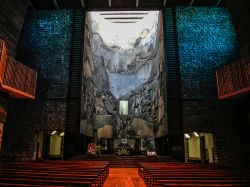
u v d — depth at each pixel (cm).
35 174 526
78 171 618
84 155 1602
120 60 2959
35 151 1561
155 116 2328
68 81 1669
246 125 1533
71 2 1783
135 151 2514
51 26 1797
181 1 1772
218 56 1677
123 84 2875
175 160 1493
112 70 2919
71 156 1541
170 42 1717
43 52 1733
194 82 1627
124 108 2777
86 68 1906
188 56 1683
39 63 1706
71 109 1616
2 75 974
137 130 2617
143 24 2900
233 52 1683
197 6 1806
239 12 1164
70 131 1579
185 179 477
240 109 1562
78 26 1789
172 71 1648
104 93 2730
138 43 2939
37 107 1619
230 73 1137
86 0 1769
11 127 1573
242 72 1066
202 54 1684
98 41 2750
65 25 1798
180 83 1622
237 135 1520
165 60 1692
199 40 1717
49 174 523
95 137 2491
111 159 1602
